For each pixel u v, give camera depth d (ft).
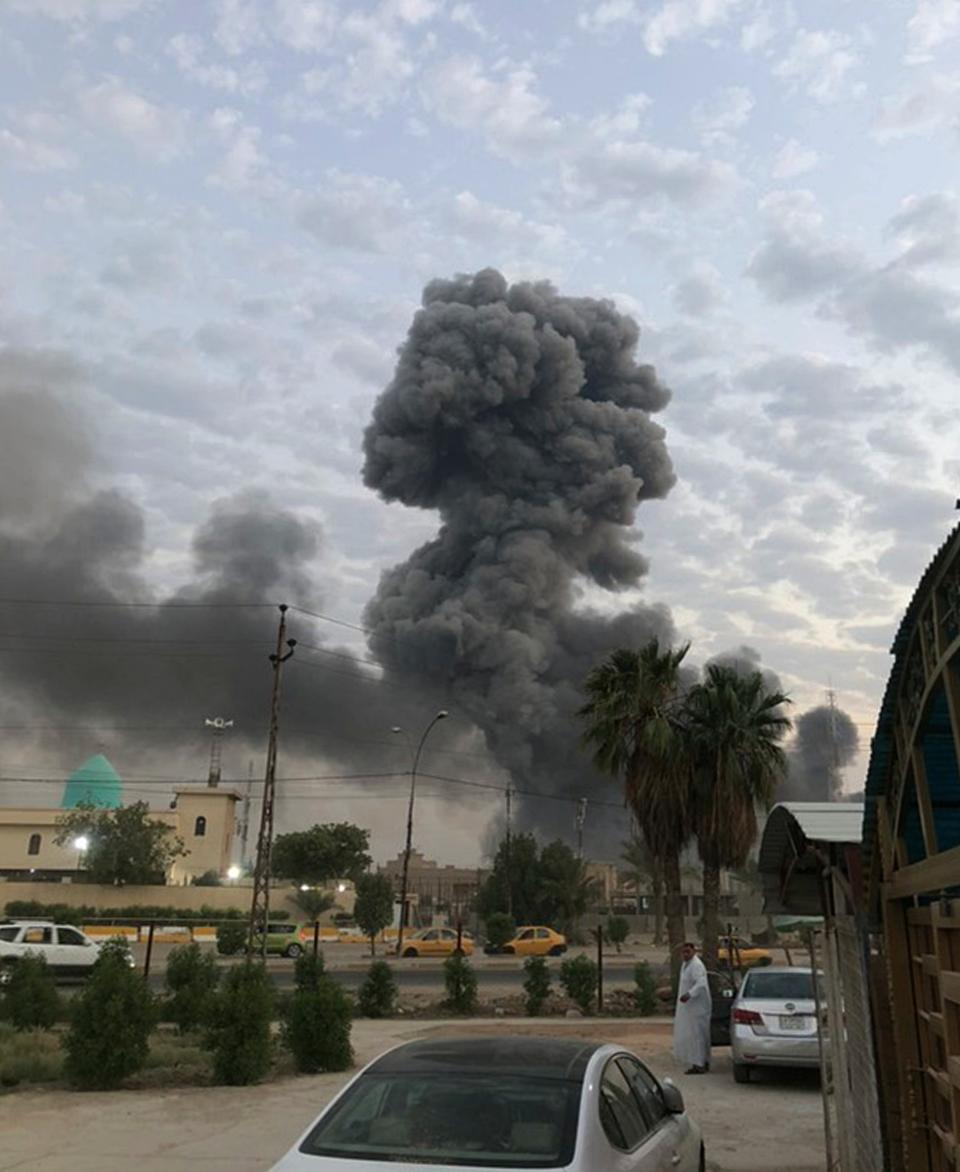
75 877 229.45
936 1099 15.64
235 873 244.83
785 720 79.10
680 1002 44.65
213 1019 40.16
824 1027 30.45
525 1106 14.01
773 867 25.30
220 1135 29.71
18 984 55.88
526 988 72.08
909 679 14.24
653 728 75.92
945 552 11.46
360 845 233.35
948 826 16.85
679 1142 17.48
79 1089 37.81
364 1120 13.92
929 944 15.72
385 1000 69.72
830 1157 23.57
